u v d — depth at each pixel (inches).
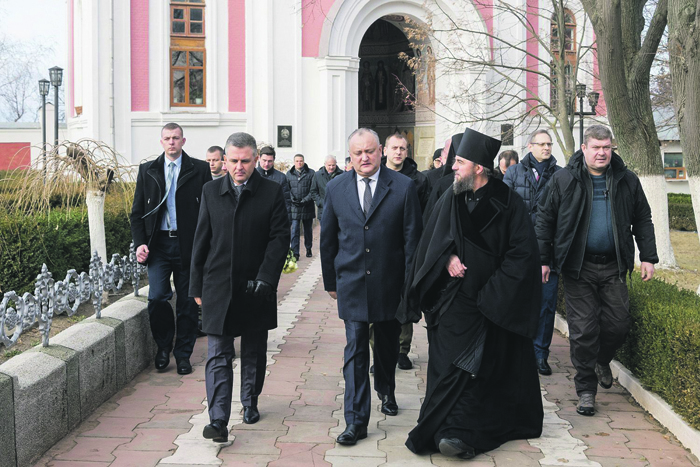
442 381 198.4
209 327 207.9
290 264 426.3
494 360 202.7
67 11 1158.3
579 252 230.5
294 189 618.2
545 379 270.2
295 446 201.3
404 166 272.1
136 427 215.2
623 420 226.2
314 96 976.9
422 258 205.6
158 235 274.1
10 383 176.7
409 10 1013.2
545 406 239.5
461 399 197.3
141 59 919.7
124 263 316.2
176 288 277.4
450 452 189.0
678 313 231.3
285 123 966.4
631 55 504.4
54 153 323.3
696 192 366.9
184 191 273.0
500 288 197.8
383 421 223.1
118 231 389.4
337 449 199.5
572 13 999.0
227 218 213.9
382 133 1227.9
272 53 956.6
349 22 976.9
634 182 234.5
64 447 199.6
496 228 203.0
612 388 259.6
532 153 299.1
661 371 225.3
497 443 201.0
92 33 895.7
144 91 923.4
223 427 198.7
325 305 411.5
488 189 205.0
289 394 247.9
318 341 324.8
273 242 214.2
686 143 367.2
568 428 218.5
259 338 218.7
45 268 223.6
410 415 228.5
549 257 242.4
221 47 948.0
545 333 275.7
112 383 244.4
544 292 273.4
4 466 173.8
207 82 946.7
